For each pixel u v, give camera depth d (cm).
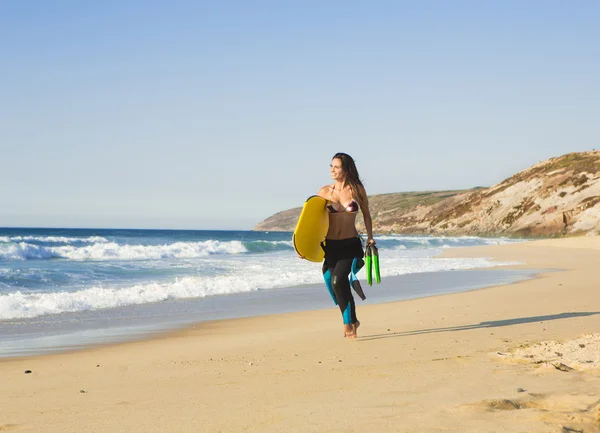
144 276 1733
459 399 344
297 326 875
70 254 2659
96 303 1136
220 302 1208
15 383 502
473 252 3350
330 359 558
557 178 9188
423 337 682
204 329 870
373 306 1069
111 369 566
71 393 452
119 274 1767
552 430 275
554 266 2180
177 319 980
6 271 1641
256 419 323
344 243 696
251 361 571
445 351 569
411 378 421
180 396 411
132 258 2770
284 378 465
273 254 3234
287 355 599
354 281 697
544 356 479
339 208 688
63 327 894
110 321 955
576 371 419
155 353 662
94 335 822
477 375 417
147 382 488
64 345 741
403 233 11269
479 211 9831
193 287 1395
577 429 279
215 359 598
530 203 9019
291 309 1109
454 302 1090
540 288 1318
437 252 3372
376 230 12606
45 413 379
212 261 2423
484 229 9381
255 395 397
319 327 851
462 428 281
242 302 1209
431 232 10312
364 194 686
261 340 731
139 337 802
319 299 1259
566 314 853
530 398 337
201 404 375
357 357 561
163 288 1354
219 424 317
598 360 446
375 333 737
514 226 8831
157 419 338
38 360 632
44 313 1027
